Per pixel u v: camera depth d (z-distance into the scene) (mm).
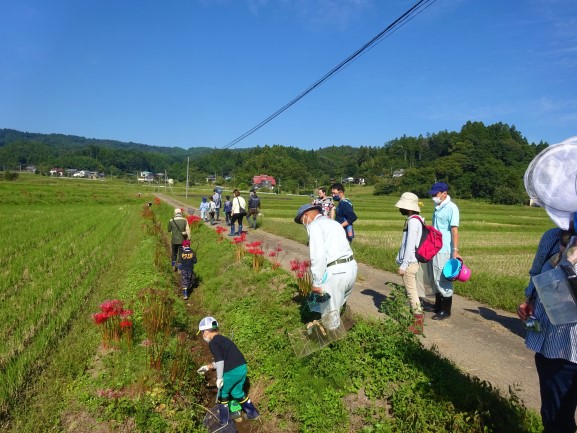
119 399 5246
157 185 137500
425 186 107125
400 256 6918
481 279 10266
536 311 3230
